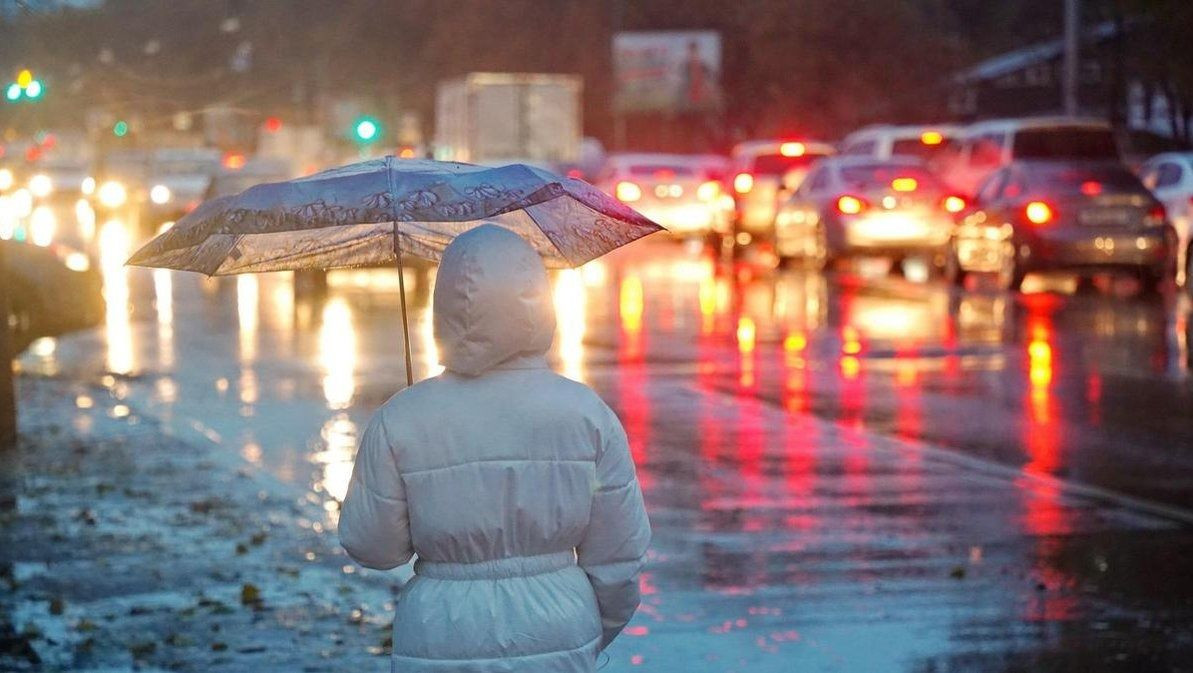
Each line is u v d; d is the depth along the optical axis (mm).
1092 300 57375
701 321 52469
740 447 30578
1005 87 134875
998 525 24047
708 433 32094
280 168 87062
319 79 154875
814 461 29188
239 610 19281
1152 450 30000
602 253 12070
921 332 48625
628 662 17422
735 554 22312
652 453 29984
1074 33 90750
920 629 18719
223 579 20750
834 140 155750
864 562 21844
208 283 69750
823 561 21906
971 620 19094
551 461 9922
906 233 70625
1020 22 151375
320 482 27453
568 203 11992
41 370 41406
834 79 157000
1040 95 131625
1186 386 37719
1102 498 25922
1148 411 34312
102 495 25969
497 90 113562
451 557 9984
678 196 98375
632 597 10359
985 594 20234
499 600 9914
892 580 20906
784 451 30172
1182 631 18688
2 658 17391
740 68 177125
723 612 19406
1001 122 72812
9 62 31938
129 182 115000
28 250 40906
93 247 92250
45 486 26594
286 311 56812
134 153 116062
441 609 9930
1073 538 23234
